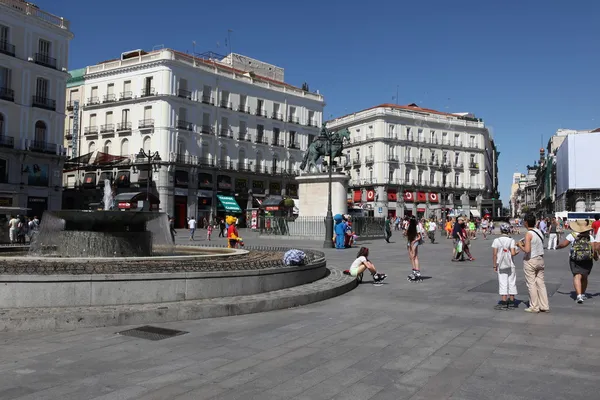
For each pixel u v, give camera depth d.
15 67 42.12
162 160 53.81
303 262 10.65
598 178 63.78
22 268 8.27
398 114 79.06
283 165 67.06
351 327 7.25
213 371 5.13
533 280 8.39
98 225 11.82
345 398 4.40
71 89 60.69
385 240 33.44
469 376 5.01
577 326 7.27
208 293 8.45
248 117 63.06
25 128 43.16
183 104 55.91
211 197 58.62
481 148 86.69
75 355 5.62
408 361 5.53
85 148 59.12
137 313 7.19
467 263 17.53
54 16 45.56
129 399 4.31
